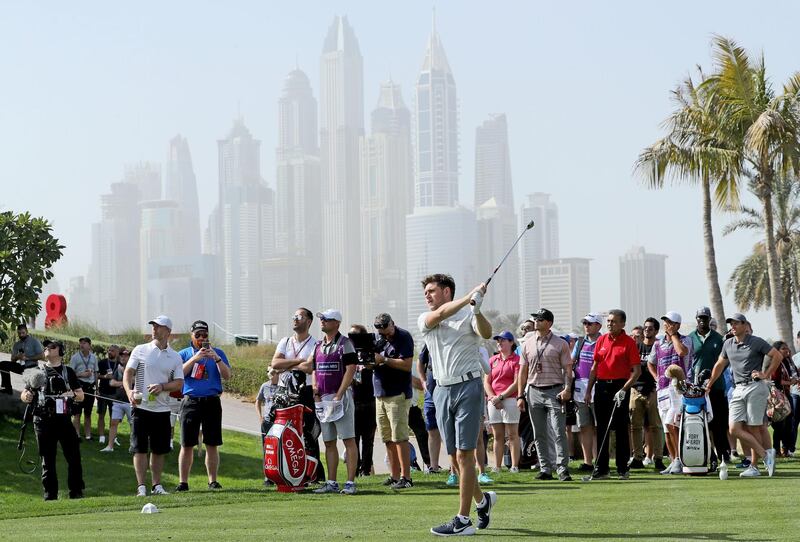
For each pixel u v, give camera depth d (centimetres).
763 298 5744
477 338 810
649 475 1380
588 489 1160
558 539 730
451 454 805
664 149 3022
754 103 2967
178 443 2091
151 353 1281
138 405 1273
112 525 895
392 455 1295
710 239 3253
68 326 3575
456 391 801
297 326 1254
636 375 1342
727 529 768
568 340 1656
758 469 1351
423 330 814
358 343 1238
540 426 1355
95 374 2038
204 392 1324
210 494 1185
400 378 1266
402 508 987
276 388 1241
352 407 1230
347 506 1021
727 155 2962
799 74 2944
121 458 1930
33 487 1673
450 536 759
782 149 2914
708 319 1452
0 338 2191
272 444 1209
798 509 891
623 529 780
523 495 1098
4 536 824
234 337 4241
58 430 1379
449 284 829
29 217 2194
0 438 1931
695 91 3125
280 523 874
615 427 1348
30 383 1382
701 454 1338
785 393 1761
